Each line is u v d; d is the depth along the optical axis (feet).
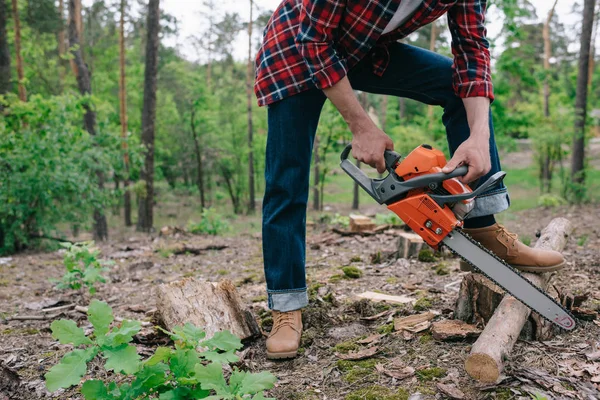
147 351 8.04
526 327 7.26
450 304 8.95
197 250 21.83
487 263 6.40
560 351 6.89
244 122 91.86
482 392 6.02
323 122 46.98
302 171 7.24
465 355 6.91
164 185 94.68
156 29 49.14
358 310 9.10
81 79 47.80
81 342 4.98
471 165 6.18
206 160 87.35
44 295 14.60
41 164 28.09
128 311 11.59
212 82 111.55
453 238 6.45
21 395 6.98
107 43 84.43
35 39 64.34
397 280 11.73
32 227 29.37
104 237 43.80
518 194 59.36
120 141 34.65
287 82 6.89
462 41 6.70
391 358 7.12
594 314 7.80
